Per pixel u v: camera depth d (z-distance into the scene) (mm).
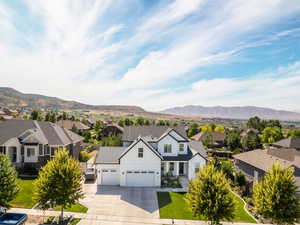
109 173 28703
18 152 31797
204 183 16219
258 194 17281
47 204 17625
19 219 16406
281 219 16125
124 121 87188
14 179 17359
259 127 122188
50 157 32750
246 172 33469
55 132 36188
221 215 15516
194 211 16109
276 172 17016
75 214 19844
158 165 28609
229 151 59312
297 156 30281
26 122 35594
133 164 28438
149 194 25625
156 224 18703
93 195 24828
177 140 33250
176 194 25797
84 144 56531
